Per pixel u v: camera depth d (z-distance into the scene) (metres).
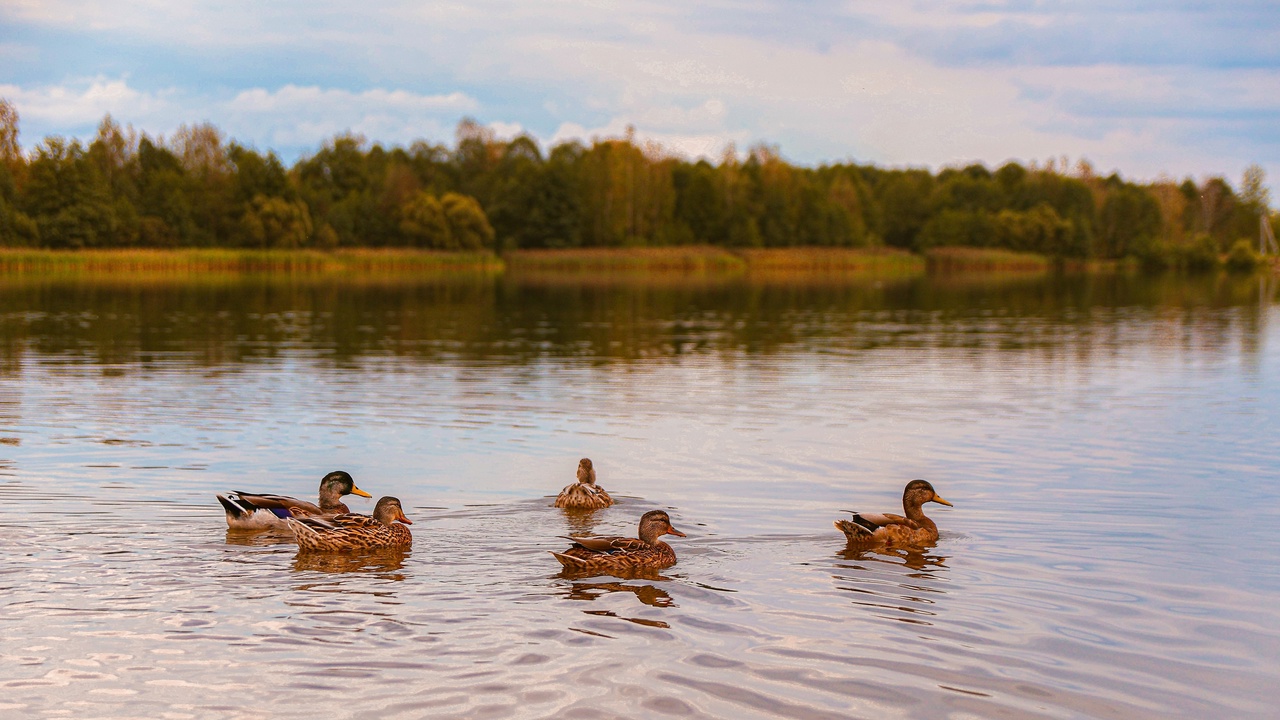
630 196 170.38
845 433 20.48
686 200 174.12
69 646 9.09
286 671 8.60
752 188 178.75
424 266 139.00
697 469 17.12
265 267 125.94
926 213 190.88
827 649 9.17
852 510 14.41
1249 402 24.58
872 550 12.31
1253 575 11.44
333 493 13.97
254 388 26.22
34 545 12.12
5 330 42.16
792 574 11.34
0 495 14.78
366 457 17.95
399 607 10.15
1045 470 17.11
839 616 10.00
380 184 166.12
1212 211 171.25
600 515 14.00
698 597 10.53
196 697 8.13
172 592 10.52
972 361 33.22
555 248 158.88
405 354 34.47
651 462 17.67
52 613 9.87
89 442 18.97
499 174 178.38
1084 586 11.00
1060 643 9.38
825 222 179.12
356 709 7.93
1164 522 13.77
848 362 32.84
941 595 10.66
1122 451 18.67
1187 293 83.25
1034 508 14.56
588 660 8.87
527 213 159.88
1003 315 56.22
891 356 34.56
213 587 10.71
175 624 9.62
